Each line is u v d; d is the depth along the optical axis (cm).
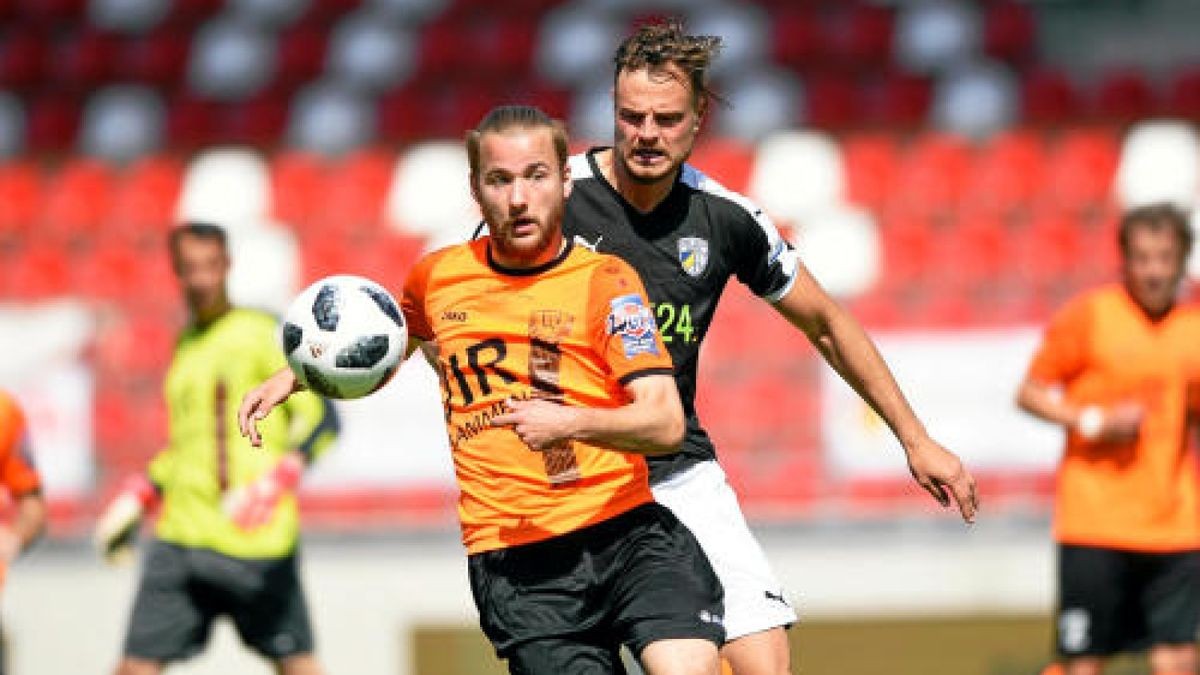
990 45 5812
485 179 1611
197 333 2911
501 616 1669
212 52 6050
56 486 4091
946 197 5044
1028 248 4816
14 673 3788
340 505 4034
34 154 5938
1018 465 3897
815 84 5700
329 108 5756
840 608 3619
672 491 1914
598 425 1512
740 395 4391
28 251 5259
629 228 1839
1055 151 5175
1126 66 5875
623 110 1759
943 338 3931
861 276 4644
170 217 5341
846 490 3975
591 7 6047
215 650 3722
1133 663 3528
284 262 4866
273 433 2881
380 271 4941
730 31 5819
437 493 4006
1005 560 3597
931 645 3612
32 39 6188
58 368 4128
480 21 6050
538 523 1650
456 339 1667
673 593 1641
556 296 1648
